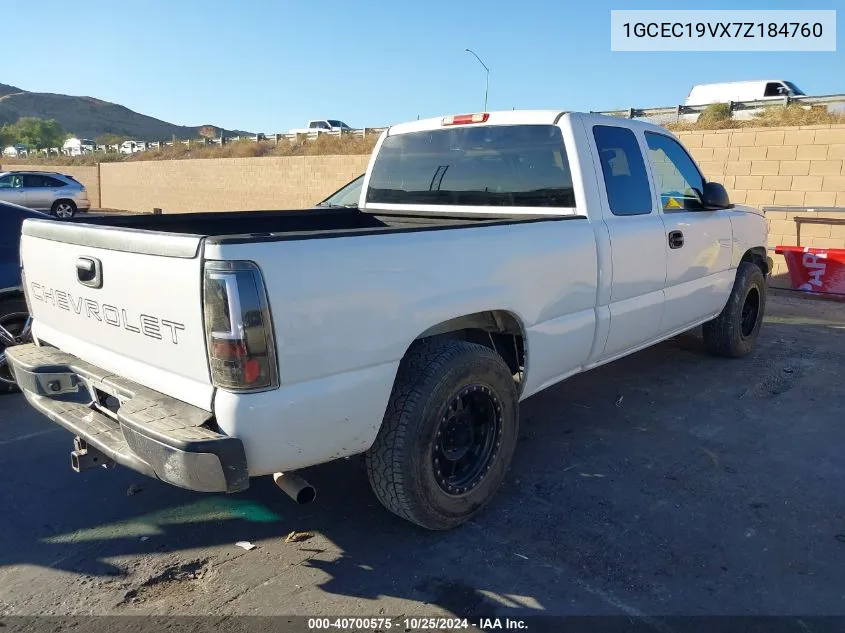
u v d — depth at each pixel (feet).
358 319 8.91
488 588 9.45
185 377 8.59
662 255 15.17
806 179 32.96
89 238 9.71
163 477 8.16
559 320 12.52
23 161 167.53
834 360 20.39
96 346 10.21
